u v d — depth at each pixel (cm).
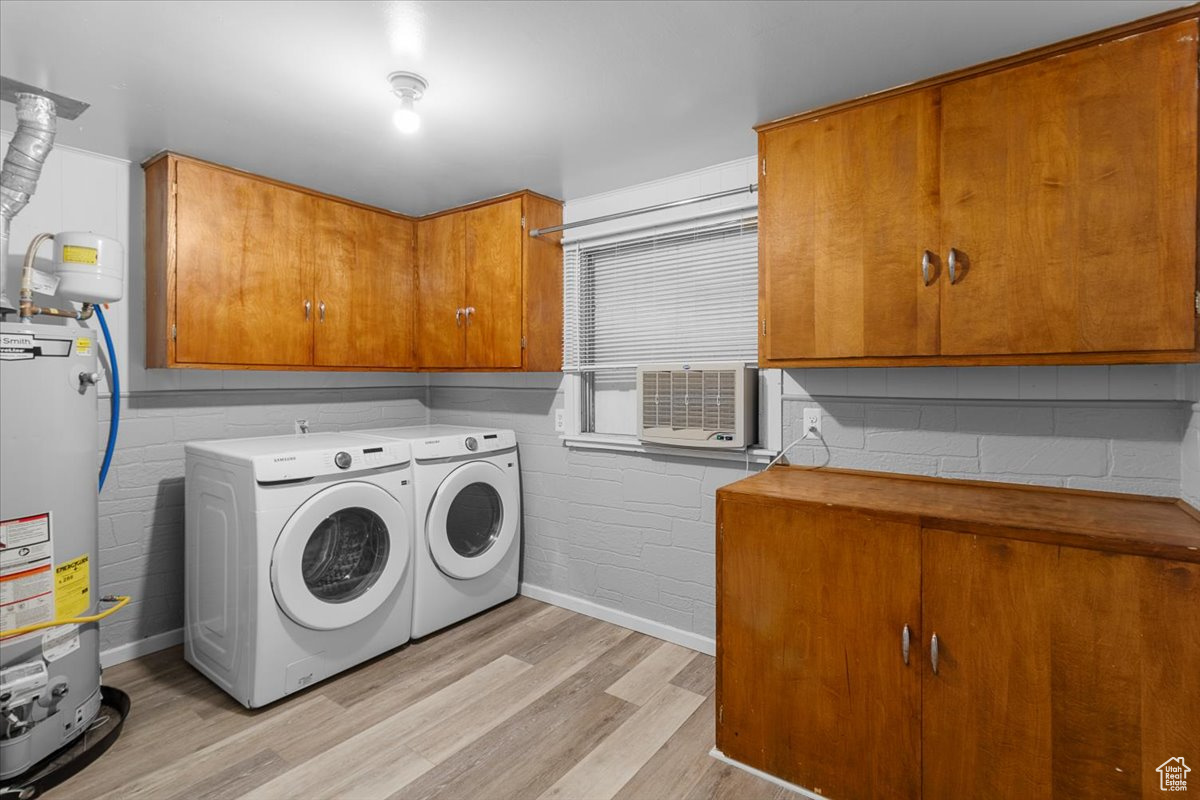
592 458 300
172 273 232
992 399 194
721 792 172
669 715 211
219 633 225
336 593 238
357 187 280
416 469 266
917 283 173
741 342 254
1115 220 146
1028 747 140
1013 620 141
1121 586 130
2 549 168
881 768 159
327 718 209
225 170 248
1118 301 147
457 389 362
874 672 159
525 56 167
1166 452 168
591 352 304
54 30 152
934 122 170
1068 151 152
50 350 179
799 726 172
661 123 212
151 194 245
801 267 193
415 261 328
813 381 231
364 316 301
